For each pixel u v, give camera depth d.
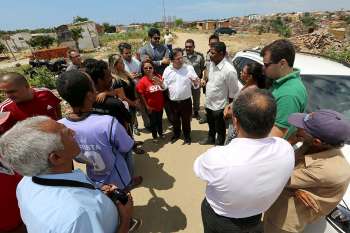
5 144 1.28
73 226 1.19
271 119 1.70
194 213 3.63
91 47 36.12
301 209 2.04
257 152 1.71
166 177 4.43
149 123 5.79
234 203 1.79
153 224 3.48
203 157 1.87
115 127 2.41
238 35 45.31
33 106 2.96
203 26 77.88
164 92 5.40
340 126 1.77
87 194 1.36
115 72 4.73
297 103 2.38
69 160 1.39
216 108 4.68
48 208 1.23
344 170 1.84
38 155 1.26
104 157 2.47
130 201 1.78
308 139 1.89
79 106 2.34
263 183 1.73
